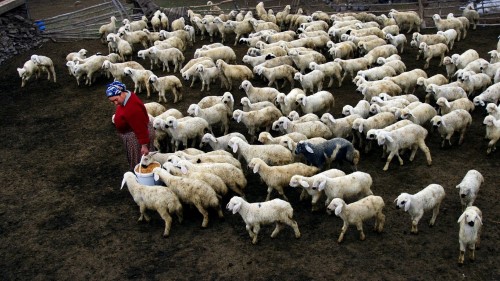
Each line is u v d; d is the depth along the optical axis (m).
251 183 12.08
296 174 10.82
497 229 9.88
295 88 16.16
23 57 22.91
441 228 10.05
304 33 20.59
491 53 17.39
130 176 10.45
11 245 10.33
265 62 17.67
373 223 10.40
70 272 9.47
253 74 18.72
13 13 24.77
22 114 16.98
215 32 23.88
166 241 10.20
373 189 11.49
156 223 10.82
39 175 13.05
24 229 10.84
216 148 12.80
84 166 13.38
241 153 11.99
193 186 10.24
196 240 10.17
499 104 15.08
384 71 16.39
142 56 19.30
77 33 25.84
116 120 11.06
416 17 23.03
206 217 10.45
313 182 10.13
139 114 10.85
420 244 9.62
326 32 22.20
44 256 9.95
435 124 12.64
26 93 18.81
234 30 22.77
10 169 13.42
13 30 24.03
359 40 19.59
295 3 30.78
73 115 16.70
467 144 13.35
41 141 15.01
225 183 11.02
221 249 9.85
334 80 18.33
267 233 10.26
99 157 13.83
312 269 9.14
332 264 9.23
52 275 9.41
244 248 9.84
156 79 16.38
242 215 9.76
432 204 9.73
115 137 14.98
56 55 23.06
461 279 8.66
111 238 10.38
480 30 22.94
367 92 15.10
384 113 13.12
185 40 22.48
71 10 32.12
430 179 11.78
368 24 21.62
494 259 9.09
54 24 27.53
